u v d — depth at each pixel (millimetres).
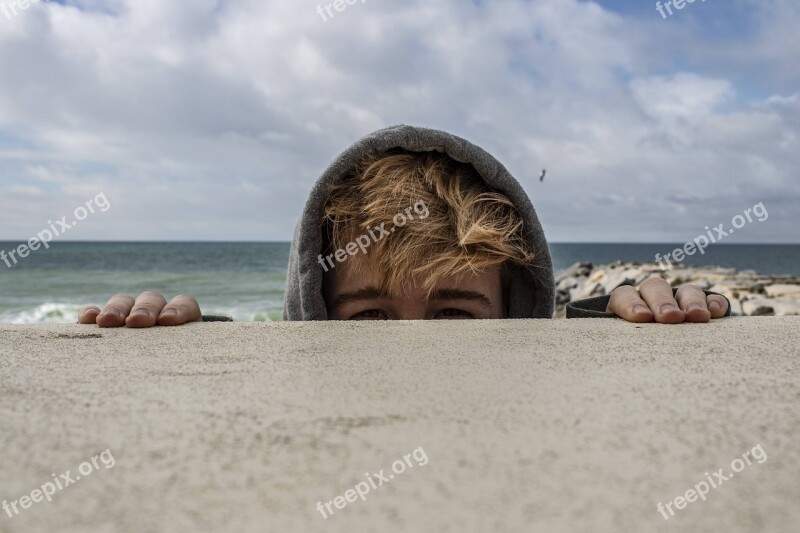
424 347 1189
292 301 2303
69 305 14758
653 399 803
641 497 534
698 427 694
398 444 647
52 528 490
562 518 500
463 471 583
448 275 1875
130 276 25453
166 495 542
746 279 10547
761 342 1229
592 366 1003
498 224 1994
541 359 1064
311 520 501
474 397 814
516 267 2129
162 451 631
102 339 1320
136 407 774
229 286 20609
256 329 1444
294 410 760
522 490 546
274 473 582
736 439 659
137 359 1085
